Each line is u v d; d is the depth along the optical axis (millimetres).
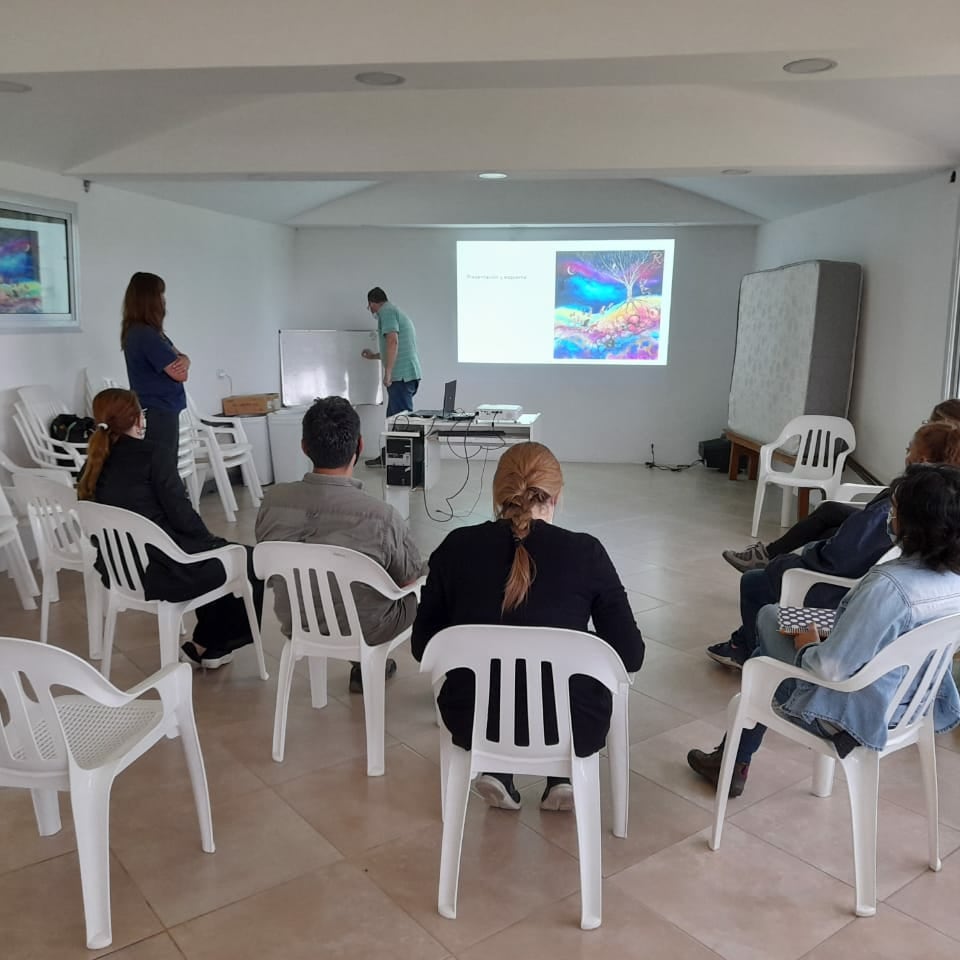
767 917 1996
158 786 2539
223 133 4688
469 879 2129
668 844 2281
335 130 4613
